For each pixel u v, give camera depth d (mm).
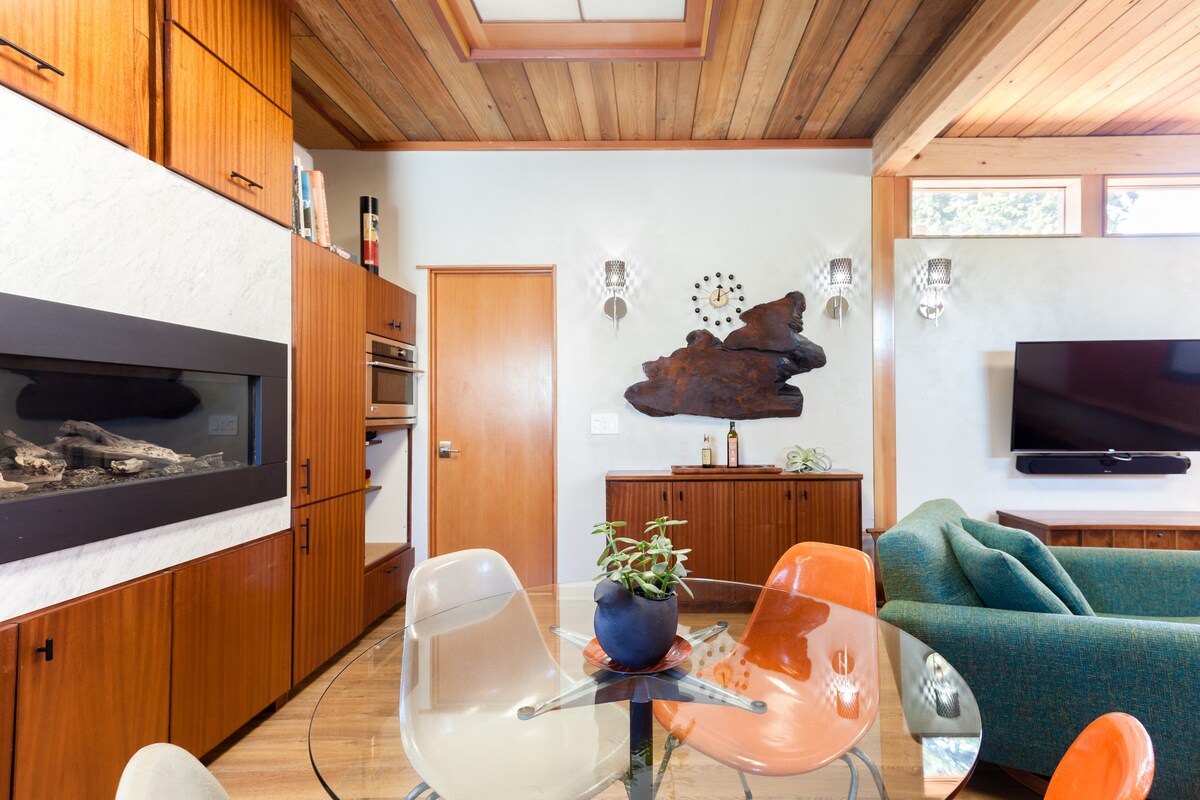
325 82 2895
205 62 1834
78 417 1468
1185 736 1396
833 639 1441
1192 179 3531
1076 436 3379
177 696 1691
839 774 944
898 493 3527
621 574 1180
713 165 3576
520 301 3631
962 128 3428
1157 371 3324
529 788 962
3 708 1233
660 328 3576
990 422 3531
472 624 1563
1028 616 1557
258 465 2061
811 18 2395
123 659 1519
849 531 3131
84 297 1434
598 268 3588
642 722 1093
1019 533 1869
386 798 937
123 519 1518
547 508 3605
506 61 2629
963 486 3529
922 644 1413
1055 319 3529
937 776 937
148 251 1623
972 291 3543
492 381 3627
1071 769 679
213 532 1869
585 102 3102
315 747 1061
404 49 2613
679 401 3488
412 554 3543
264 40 2137
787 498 3146
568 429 3578
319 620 2447
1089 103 3131
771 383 3482
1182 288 3496
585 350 3586
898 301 3561
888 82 2908
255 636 2037
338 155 3582
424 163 3590
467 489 3617
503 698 1208
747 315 3529
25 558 1283
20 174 1283
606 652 1184
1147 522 3076
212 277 1867
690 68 2760
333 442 2576
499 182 3590
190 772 648
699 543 3150
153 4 1674
